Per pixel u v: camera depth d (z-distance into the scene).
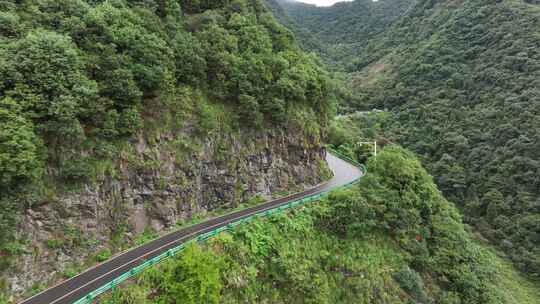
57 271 17.91
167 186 24.98
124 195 22.36
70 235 18.94
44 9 22.34
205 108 28.39
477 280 31.67
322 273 25.22
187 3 36.62
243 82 31.27
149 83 23.72
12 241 16.30
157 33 26.56
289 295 22.59
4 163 15.24
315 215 28.73
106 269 18.88
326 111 45.06
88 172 19.91
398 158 36.72
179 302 17.31
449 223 35.81
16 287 16.03
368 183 33.38
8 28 19.12
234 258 21.05
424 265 31.53
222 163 29.67
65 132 18.28
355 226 28.80
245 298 20.14
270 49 37.31
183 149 26.53
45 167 18.56
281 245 24.27
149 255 20.55
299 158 39.09
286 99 36.66
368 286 26.61
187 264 18.25
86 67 20.69
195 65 27.95
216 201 29.19
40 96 17.59
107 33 22.58
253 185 32.72
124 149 22.62
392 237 32.12
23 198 16.94
